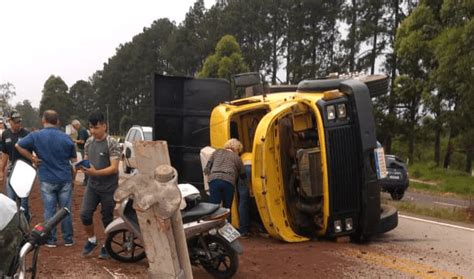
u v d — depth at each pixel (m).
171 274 3.74
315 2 54.34
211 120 9.85
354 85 8.55
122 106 101.94
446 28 29.88
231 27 62.62
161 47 83.06
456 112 30.12
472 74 27.20
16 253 3.33
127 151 14.34
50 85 117.31
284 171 8.84
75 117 111.00
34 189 13.53
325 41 55.78
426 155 43.97
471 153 32.16
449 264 7.38
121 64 100.62
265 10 60.44
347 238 8.75
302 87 9.11
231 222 9.09
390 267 7.05
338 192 8.37
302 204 8.73
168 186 3.63
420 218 12.26
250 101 9.74
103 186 6.78
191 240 6.31
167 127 10.28
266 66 62.25
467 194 25.17
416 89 34.28
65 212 3.37
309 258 7.38
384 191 20.27
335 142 8.34
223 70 41.50
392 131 39.03
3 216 3.28
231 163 8.51
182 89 10.44
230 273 6.20
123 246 6.72
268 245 8.33
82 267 6.39
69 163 7.26
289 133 8.91
